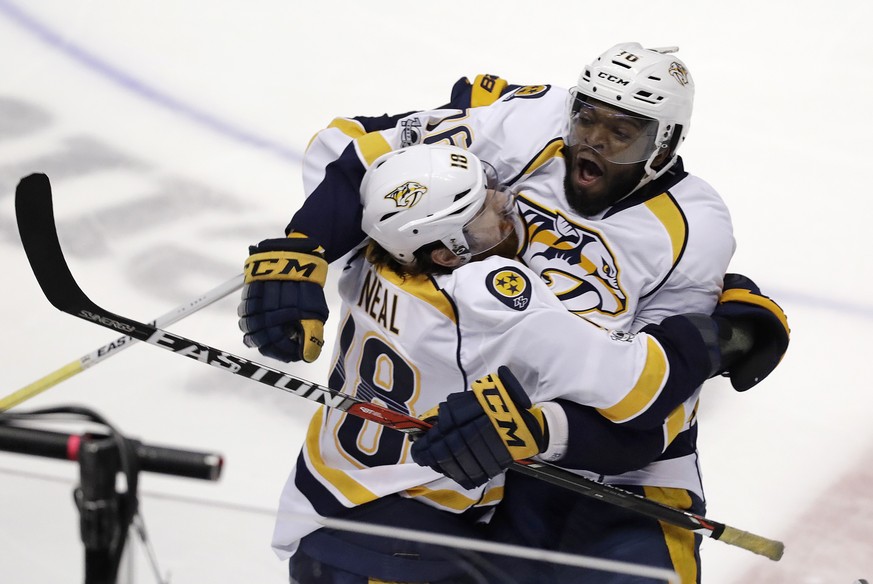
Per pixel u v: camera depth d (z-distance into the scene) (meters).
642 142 9.04
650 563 8.96
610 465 8.70
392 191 8.68
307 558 8.59
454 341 8.63
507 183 9.95
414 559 8.16
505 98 10.24
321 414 9.84
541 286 8.52
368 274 9.41
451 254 8.78
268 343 9.41
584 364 8.22
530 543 9.49
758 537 9.27
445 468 8.28
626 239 9.31
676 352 8.60
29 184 7.59
